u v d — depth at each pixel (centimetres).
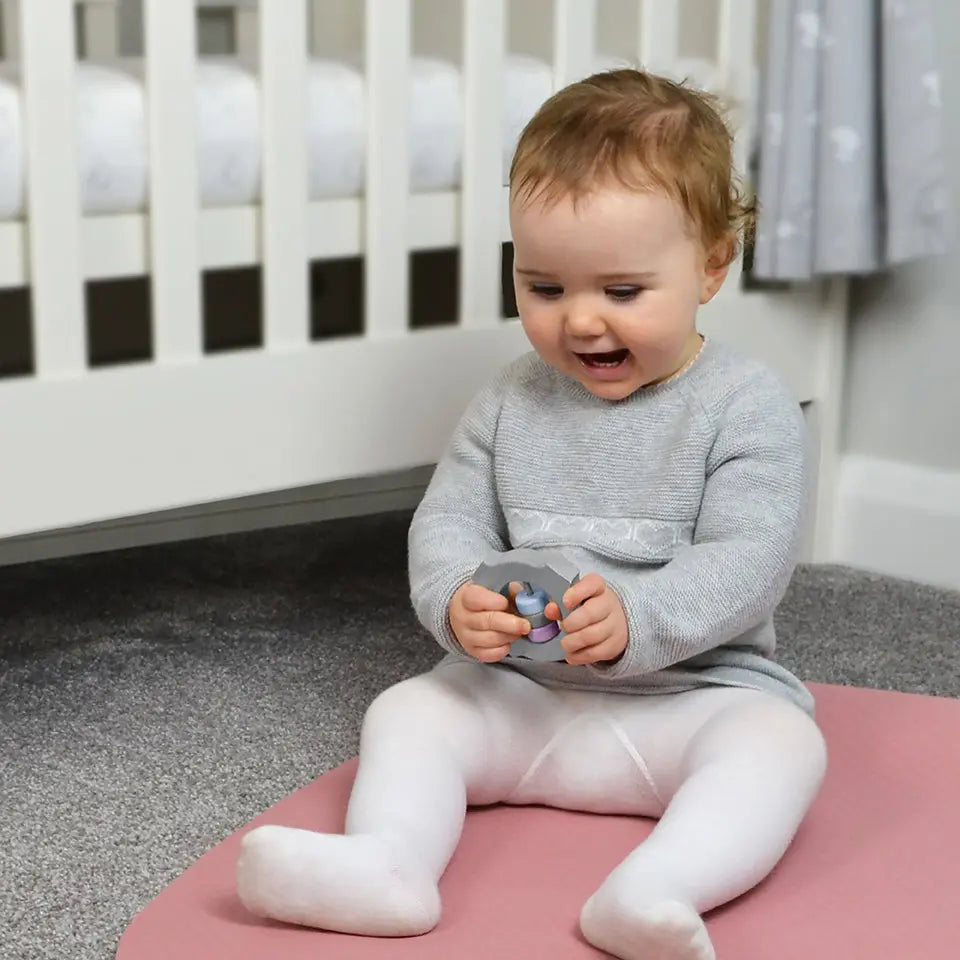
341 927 88
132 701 130
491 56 138
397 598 162
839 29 151
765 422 109
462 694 105
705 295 111
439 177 139
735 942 87
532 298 106
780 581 105
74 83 113
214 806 110
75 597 160
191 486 126
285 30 124
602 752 104
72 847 103
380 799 94
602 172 101
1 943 90
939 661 145
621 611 98
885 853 99
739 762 94
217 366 126
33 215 113
